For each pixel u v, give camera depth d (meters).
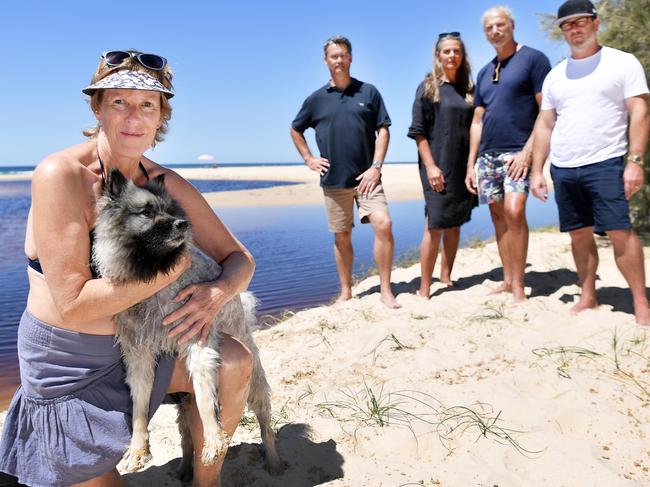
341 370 4.93
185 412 3.36
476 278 7.61
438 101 6.46
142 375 2.88
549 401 4.09
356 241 13.88
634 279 5.20
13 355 6.47
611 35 8.26
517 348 5.02
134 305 2.88
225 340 3.08
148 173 3.20
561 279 6.93
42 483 2.79
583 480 3.26
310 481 3.42
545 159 5.74
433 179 6.52
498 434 3.73
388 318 6.15
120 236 2.67
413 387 4.46
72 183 2.67
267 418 3.51
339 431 3.93
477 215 18.88
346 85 6.72
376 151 6.80
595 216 5.26
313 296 8.79
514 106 6.09
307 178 52.31
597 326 5.27
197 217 3.34
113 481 3.00
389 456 3.66
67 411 2.75
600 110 5.11
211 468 3.05
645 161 8.52
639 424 3.76
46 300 2.72
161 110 2.99
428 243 6.70
